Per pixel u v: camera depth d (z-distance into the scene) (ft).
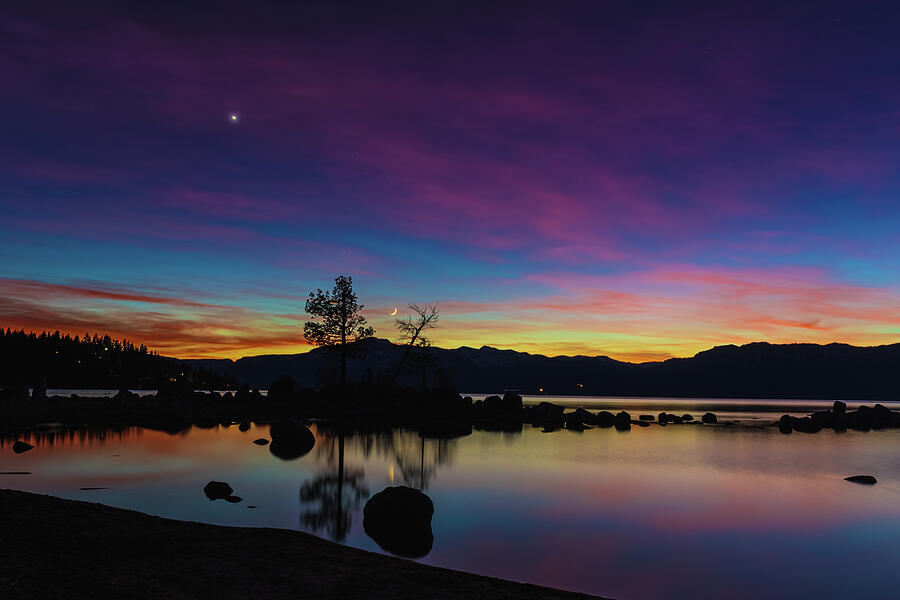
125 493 63.93
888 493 76.95
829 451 131.64
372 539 47.98
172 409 191.21
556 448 126.62
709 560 46.11
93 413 178.70
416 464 95.20
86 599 24.18
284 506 59.52
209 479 73.97
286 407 205.26
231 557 32.99
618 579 41.01
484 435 156.87
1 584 25.43
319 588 28.12
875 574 43.29
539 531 53.52
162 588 26.45
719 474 92.32
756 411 458.50
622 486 78.95
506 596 28.86
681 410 488.02
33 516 40.22
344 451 111.24
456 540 49.70
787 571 43.80
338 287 225.35
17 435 128.98
